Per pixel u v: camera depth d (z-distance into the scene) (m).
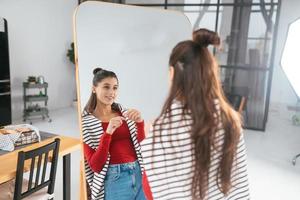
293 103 6.43
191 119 0.85
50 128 4.68
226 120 0.87
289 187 2.99
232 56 5.00
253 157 3.78
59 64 5.95
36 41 5.34
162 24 1.84
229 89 5.08
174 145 0.88
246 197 1.00
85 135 1.58
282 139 4.62
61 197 2.57
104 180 1.61
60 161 3.20
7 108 4.59
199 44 0.88
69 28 6.08
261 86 4.95
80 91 1.55
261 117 5.04
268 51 4.79
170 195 0.92
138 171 1.68
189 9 5.07
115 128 1.61
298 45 3.12
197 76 0.84
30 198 1.89
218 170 0.91
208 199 0.92
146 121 1.75
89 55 1.58
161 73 1.83
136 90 1.74
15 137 2.02
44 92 5.48
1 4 4.62
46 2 5.45
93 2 1.59
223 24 4.96
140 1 5.32
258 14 4.76
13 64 4.96
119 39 1.69
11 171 1.68
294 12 6.11
